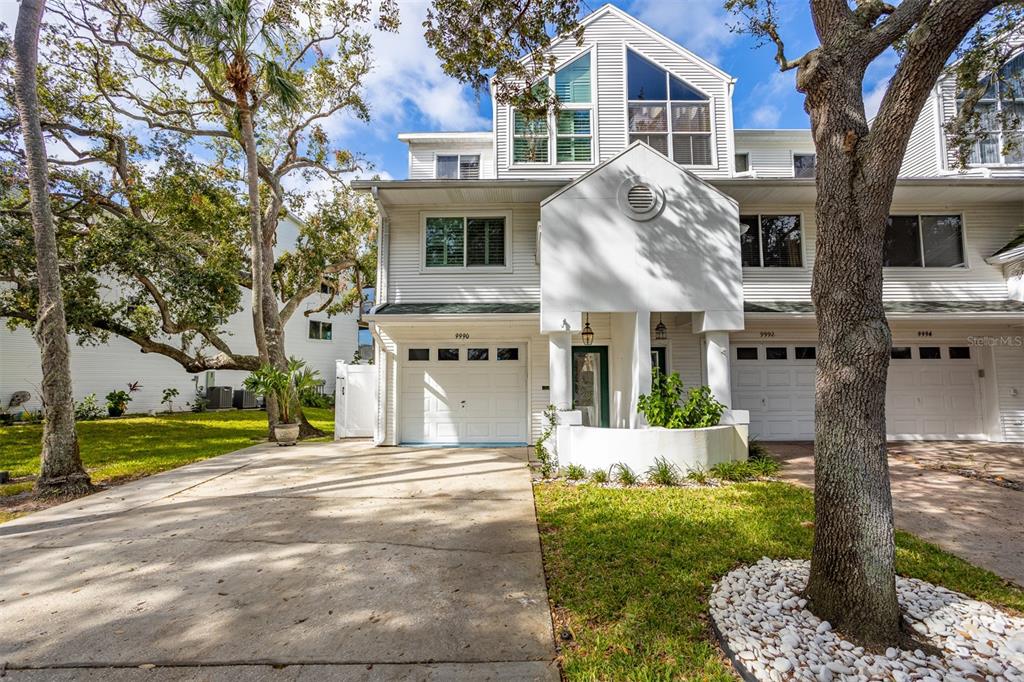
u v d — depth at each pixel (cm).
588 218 867
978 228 1093
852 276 331
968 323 1099
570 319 852
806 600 345
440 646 306
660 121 1200
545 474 780
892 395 1110
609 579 393
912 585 375
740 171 1397
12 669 287
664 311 860
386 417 1118
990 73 867
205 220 1512
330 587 388
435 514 577
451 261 1098
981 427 1101
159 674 282
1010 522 541
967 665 277
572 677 275
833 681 265
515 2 653
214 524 547
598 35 1214
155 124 1366
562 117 1196
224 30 1092
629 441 762
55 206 1304
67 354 727
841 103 348
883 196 328
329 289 2319
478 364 1120
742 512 566
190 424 1662
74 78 1268
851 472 320
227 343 2242
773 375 1112
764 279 1077
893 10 376
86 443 1229
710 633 320
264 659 294
